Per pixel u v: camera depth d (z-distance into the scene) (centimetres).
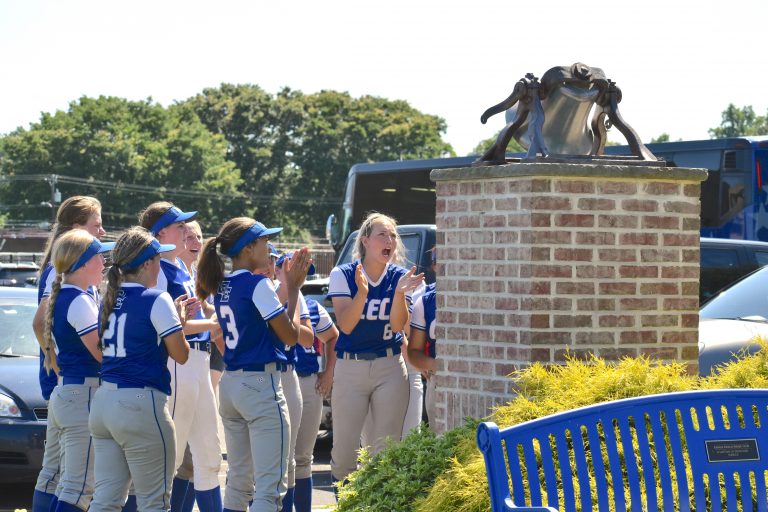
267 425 655
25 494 992
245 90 10325
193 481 777
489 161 665
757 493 484
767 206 1853
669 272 647
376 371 754
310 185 9688
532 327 615
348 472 765
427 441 597
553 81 662
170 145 9319
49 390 707
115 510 619
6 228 8100
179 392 715
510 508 433
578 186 626
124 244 615
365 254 755
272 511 654
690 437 478
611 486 512
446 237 665
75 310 644
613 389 552
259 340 655
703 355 910
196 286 672
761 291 1029
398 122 9900
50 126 9469
